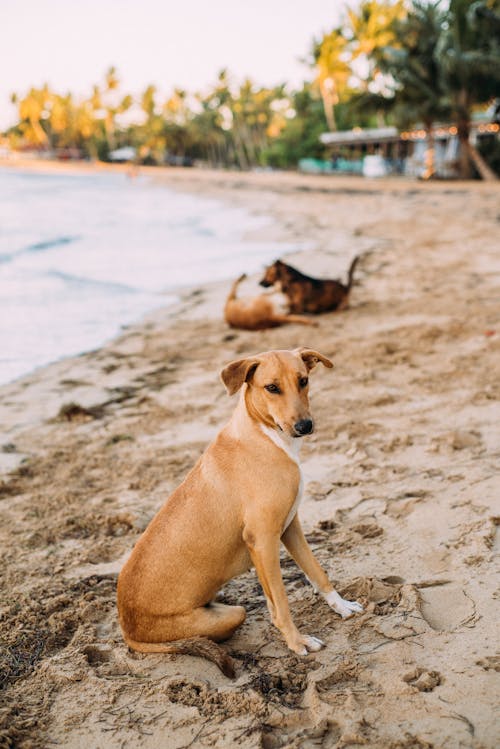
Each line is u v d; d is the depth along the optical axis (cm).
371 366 359
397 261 659
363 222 975
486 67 1468
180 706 164
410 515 221
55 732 160
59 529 236
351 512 227
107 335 479
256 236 931
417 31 1581
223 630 179
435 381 325
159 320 515
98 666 178
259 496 175
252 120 4284
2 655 183
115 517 239
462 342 384
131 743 156
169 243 905
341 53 2475
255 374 180
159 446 290
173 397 347
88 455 287
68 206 1548
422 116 1664
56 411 339
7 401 355
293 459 178
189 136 4931
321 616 187
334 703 158
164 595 177
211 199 1703
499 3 1472
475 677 160
